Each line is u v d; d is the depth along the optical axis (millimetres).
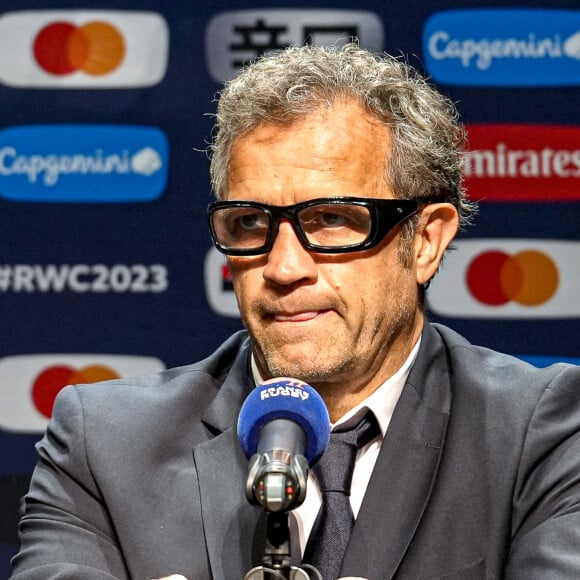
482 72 10680
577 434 6414
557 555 5781
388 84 6355
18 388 10672
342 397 6430
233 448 6531
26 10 10703
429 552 6043
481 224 10648
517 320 10656
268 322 6125
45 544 6398
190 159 10727
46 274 10695
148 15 10727
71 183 10711
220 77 10727
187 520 6281
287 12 10695
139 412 6781
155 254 10703
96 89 10734
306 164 6039
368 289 6117
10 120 10695
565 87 10664
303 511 6242
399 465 6281
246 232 6191
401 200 6199
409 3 10688
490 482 6270
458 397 6648
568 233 10656
